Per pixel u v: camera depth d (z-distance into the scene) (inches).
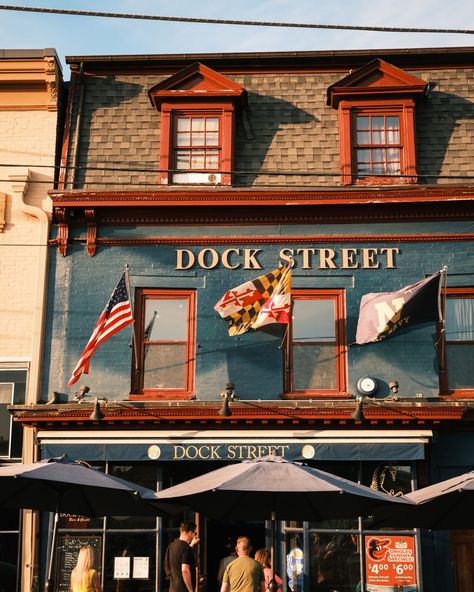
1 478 400.5
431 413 566.9
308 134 658.2
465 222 629.3
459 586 573.0
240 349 611.8
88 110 669.9
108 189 641.6
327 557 571.5
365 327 593.0
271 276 597.3
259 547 657.0
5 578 581.0
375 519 426.6
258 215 631.8
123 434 576.4
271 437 573.9
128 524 581.9
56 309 623.8
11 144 659.4
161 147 651.5
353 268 625.0
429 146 650.2
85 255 633.0
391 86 651.5
